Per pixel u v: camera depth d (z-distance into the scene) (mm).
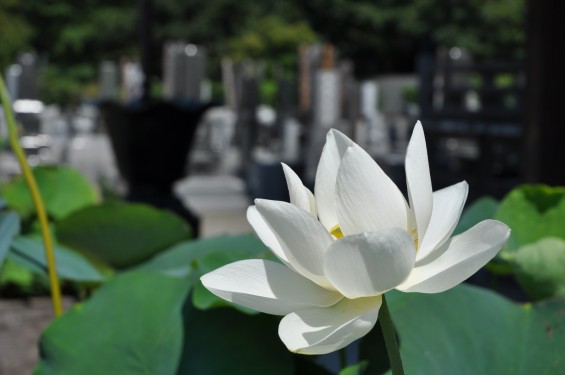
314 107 8820
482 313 1142
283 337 782
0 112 8992
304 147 9750
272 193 7910
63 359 1177
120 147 4203
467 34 30938
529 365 1112
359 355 1122
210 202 7969
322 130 8766
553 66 2844
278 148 10742
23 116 9234
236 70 12523
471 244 799
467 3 31031
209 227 6617
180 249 1571
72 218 1678
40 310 2021
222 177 9953
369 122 11266
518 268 1292
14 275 2270
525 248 1292
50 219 2148
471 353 1105
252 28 31578
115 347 1179
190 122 4145
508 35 30469
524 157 3025
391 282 779
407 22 31109
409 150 808
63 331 1194
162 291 1217
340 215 812
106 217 1679
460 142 8977
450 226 824
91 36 33062
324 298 816
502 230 779
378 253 764
